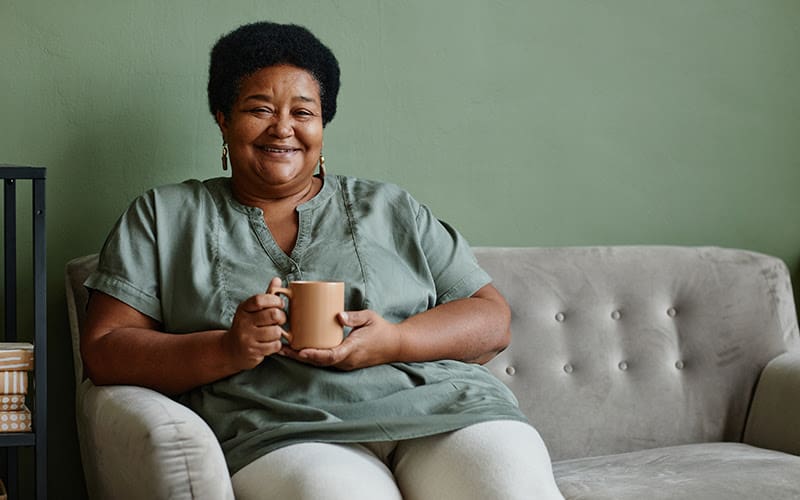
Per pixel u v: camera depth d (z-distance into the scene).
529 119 2.71
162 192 2.05
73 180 2.38
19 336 2.34
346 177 2.16
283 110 2.02
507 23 2.69
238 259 1.99
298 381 1.87
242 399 1.86
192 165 2.46
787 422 2.30
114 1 2.39
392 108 2.60
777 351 2.46
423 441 1.80
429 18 2.62
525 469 1.68
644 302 2.44
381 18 2.59
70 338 2.38
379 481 1.67
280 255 2.00
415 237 2.11
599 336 2.39
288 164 2.03
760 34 2.90
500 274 2.39
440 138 2.64
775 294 2.51
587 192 2.77
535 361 2.35
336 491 1.58
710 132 2.87
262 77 2.02
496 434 1.75
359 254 2.03
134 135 2.42
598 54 2.77
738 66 2.88
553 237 2.74
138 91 2.41
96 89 2.38
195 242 1.99
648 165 2.82
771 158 2.91
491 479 1.66
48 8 2.35
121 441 1.64
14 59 2.33
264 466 1.71
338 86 2.15
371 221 2.08
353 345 1.82
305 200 2.09
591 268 2.44
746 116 2.89
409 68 2.61
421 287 2.07
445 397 1.89
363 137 2.58
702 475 1.96
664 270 2.47
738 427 2.42
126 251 1.99
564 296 2.41
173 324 1.96
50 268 2.37
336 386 1.86
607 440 2.34
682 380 2.41
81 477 2.39
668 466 2.08
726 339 2.45
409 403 1.87
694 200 2.86
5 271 2.28
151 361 1.85
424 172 2.63
